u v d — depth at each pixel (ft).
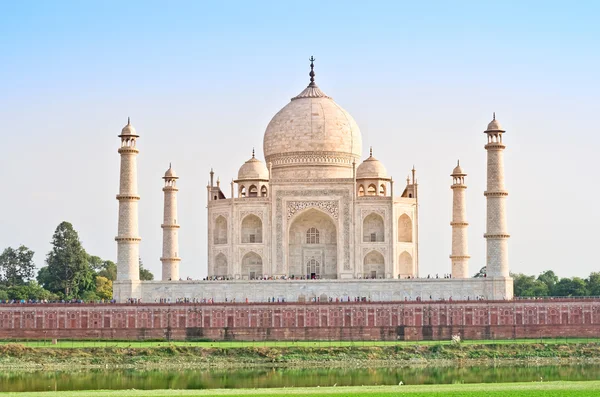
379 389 458.91
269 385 530.68
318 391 451.94
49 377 583.99
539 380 539.29
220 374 597.52
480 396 427.74
